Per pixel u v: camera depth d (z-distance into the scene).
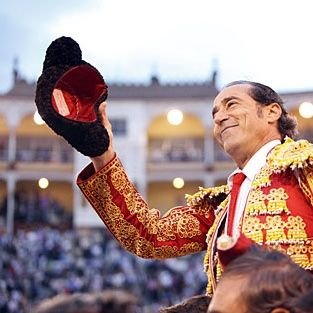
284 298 1.86
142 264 42.91
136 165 56.81
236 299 1.91
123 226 3.85
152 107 57.44
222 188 4.08
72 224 56.88
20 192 58.06
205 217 4.05
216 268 3.64
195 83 59.38
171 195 58.81
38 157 58.09
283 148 3.59
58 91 3.39
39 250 45.84
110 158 3.78
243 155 3.72
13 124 56.97
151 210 4.04
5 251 44.84
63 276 42.03
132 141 56.94
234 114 3.67
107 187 3.79
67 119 3.32
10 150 57.38
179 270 41.53
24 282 39.75
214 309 1.94
